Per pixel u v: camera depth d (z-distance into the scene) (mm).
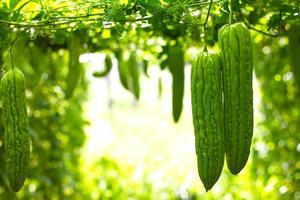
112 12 3660
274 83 7031
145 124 15070
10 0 3770
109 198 8695
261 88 7238
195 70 3047
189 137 11938
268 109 7301
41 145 6805
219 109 3041
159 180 9195
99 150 10719
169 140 11500
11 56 3383
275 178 7352
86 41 4930
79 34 4758
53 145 7031
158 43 5148
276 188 7355
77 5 3756
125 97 19672
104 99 18516
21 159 3275
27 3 3723
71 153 7547
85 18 3854
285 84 6992
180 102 4594
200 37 4789
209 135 3025
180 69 4660
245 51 3031
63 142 7277
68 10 3773
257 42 5672
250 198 8008
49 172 7051
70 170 7711
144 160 9766
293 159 7180
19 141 3266
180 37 4781
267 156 7406
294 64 4734
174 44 4773
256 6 4164
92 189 8430
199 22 3768
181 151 10594
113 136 13328
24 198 6676
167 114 16641
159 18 3773
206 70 3025
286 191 7207
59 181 7141
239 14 4121
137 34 4887
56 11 3762
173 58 4695
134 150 11094
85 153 9359
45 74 6676
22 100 3283
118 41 4996
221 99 3061
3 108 3283
